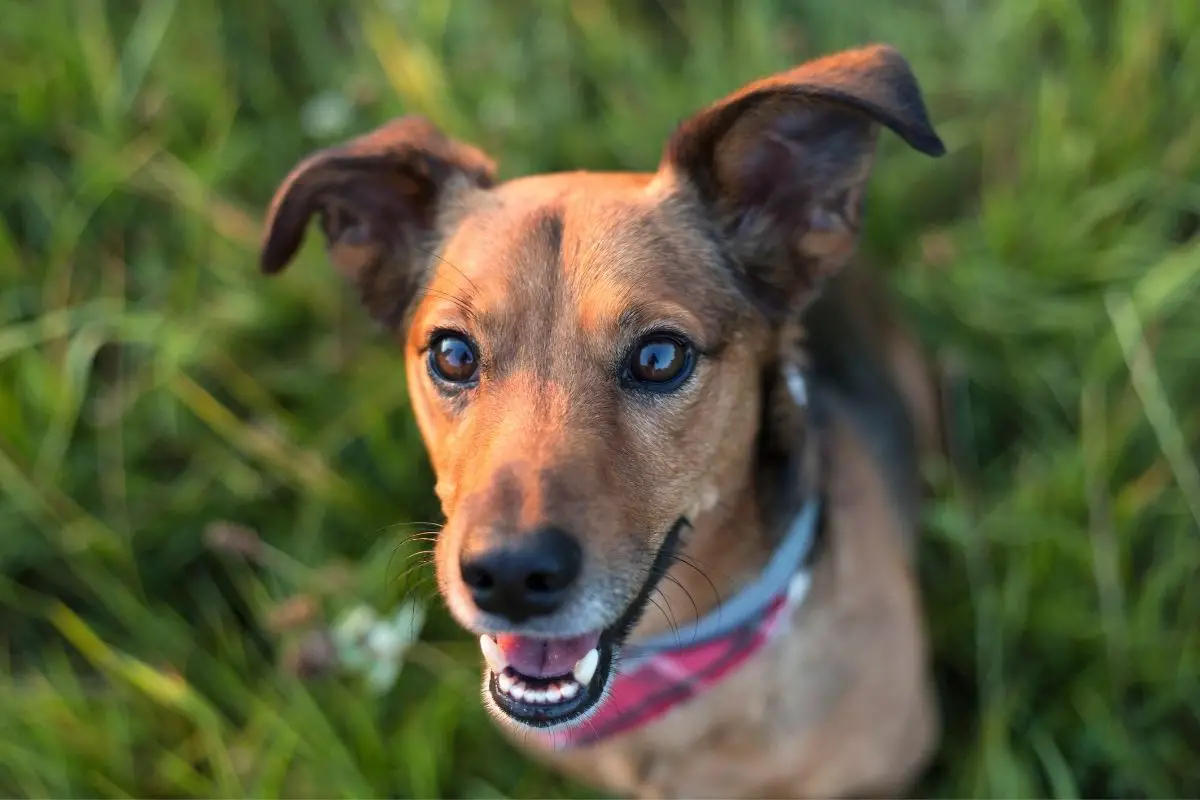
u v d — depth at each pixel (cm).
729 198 47
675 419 44
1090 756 60
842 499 52
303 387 68
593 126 74
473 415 44
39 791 60
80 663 66
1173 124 70
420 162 49
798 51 75
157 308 69
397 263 51
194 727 62
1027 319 68
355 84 72
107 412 67
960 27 75
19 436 64
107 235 71
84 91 72
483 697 45
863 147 45
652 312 44
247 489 65
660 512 44
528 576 40
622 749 53
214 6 77
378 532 64
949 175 74
